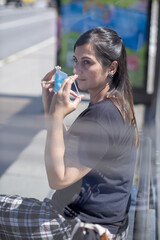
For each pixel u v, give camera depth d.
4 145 2.81
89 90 1.56
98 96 1.53
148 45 5.36
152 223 1.85
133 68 5.44
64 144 1.44
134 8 5.26
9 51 6.40
